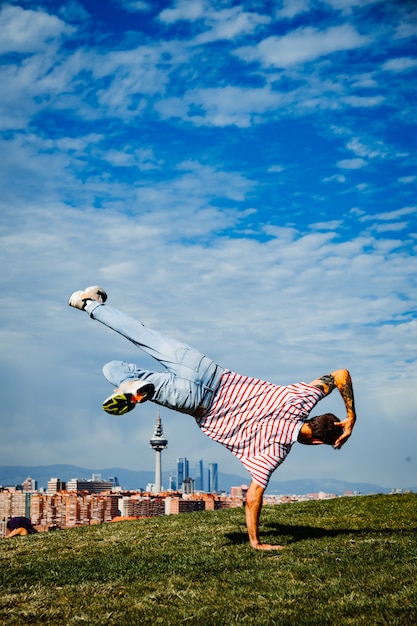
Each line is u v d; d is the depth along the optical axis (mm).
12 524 14344
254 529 8328
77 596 6410
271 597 5918
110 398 7434
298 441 8125
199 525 12062
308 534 9805
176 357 7758
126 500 126938
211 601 5930
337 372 8328
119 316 7973
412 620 4859
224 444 8055
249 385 7934
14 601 6355
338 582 6180
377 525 10953
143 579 6977
